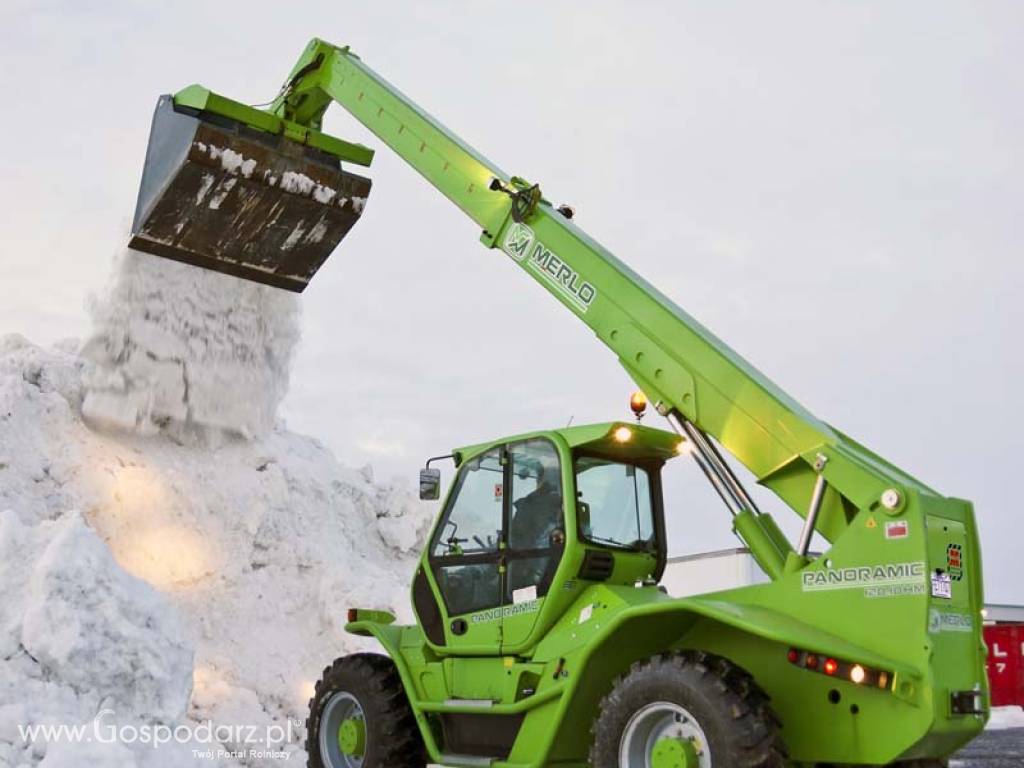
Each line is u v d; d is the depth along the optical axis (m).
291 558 10.48
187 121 8.94
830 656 5.09
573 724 6.13
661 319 6.45
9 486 9.09
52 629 6.04
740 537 5.98
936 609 5.06
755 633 5.15
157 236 9.17
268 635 9.78
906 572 5.09
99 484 9.66
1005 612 19.55
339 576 10.35
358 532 11.89
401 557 12.13
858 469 5.45
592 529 6.63
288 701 9.13
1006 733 13.67
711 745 5.14
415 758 7.07
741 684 5.24
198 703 8.41
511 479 6.85
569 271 7.01
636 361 6.47
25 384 9.90
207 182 9.00
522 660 6.53
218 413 10.82
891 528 5.19
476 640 6.72
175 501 10.08
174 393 10.49
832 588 5.33
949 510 5.34
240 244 9.45
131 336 10.24
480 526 6.95
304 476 11.62
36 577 6.20
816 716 5.36
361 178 9.58
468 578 6.91
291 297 11.19
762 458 5.86
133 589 6.50
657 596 6.38
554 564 6.44
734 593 5.70
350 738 7.28
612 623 5.73
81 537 6.43
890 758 5.07
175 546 9.83
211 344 10.65
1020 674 16.08
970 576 5.34
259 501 10.65
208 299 10.60
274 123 9.20
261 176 9.10
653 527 7.04
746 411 5.96
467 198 7.79
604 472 6.84
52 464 9.52
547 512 6.60
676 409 6.29
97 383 10.25
